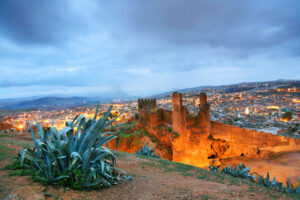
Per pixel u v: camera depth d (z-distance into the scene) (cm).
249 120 7669
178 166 1154
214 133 2577
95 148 603
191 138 2412
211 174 1038
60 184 529
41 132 636
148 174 902
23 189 478
